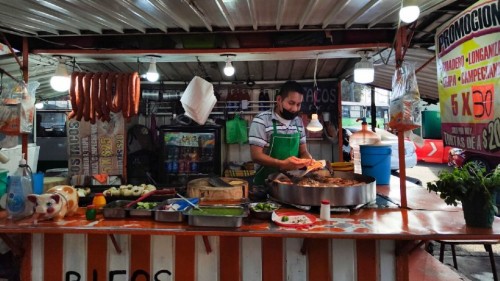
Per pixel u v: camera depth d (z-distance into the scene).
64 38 2.95
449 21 2.20
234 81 5.74
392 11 2.33
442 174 1.98
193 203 2.17
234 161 5.89
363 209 2.28
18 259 2.48
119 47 3.00
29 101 2.63
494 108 1.77
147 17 2.44
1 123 2.52
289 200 2.26
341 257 2.29
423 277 2.70
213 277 2.36
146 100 5.65
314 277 2.31
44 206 1.99
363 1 2.14
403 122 2.24
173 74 5.27
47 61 3.41
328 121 5.57
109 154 4.77
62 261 2.40
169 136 5.20
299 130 3.13
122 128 4.78
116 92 2.93
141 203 2.19
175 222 2.00
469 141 2.00
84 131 4.77
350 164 3.28
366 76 2.93
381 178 3.04
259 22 2.62
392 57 3.37
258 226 1.93
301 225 1.92
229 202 2.35
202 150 5.22
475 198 1.86
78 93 2.97
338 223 1.98
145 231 1.86
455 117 2.15
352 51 2.91
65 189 2.16
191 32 2.77
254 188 2.77
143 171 5.21
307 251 2.30
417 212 2.20
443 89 2.30
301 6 2.27
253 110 5.74
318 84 5.61
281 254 2.32
